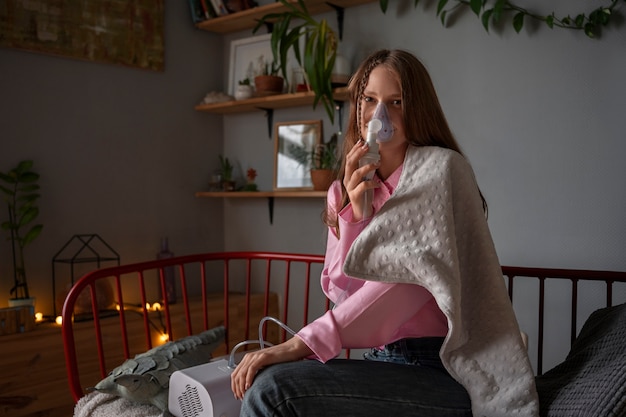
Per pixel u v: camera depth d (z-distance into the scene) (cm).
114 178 308
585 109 229
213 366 146
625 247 221
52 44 282
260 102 307
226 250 357
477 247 111
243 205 347
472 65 256
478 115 256
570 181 233
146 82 320
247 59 335
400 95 116
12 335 239
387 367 109
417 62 118
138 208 317
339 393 102
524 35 243
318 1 286
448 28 262
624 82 219
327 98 279
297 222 321
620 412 98
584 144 229
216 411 133
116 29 304
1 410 234
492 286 110
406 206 108
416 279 105
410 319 113
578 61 229
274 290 333
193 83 340
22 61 275
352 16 293
